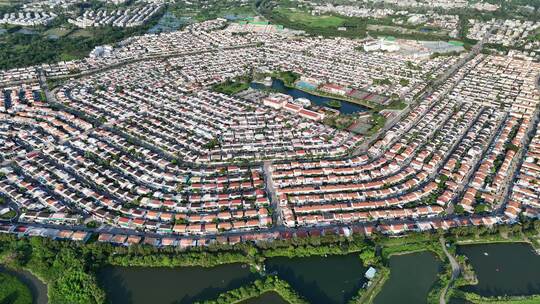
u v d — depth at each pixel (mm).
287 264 185250
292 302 164625
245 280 177000
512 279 177375
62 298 165750
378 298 169000
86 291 167250
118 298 169250
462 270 180250
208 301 164875
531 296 167875
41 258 183625
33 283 174500
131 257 184000
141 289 173250
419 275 179375
